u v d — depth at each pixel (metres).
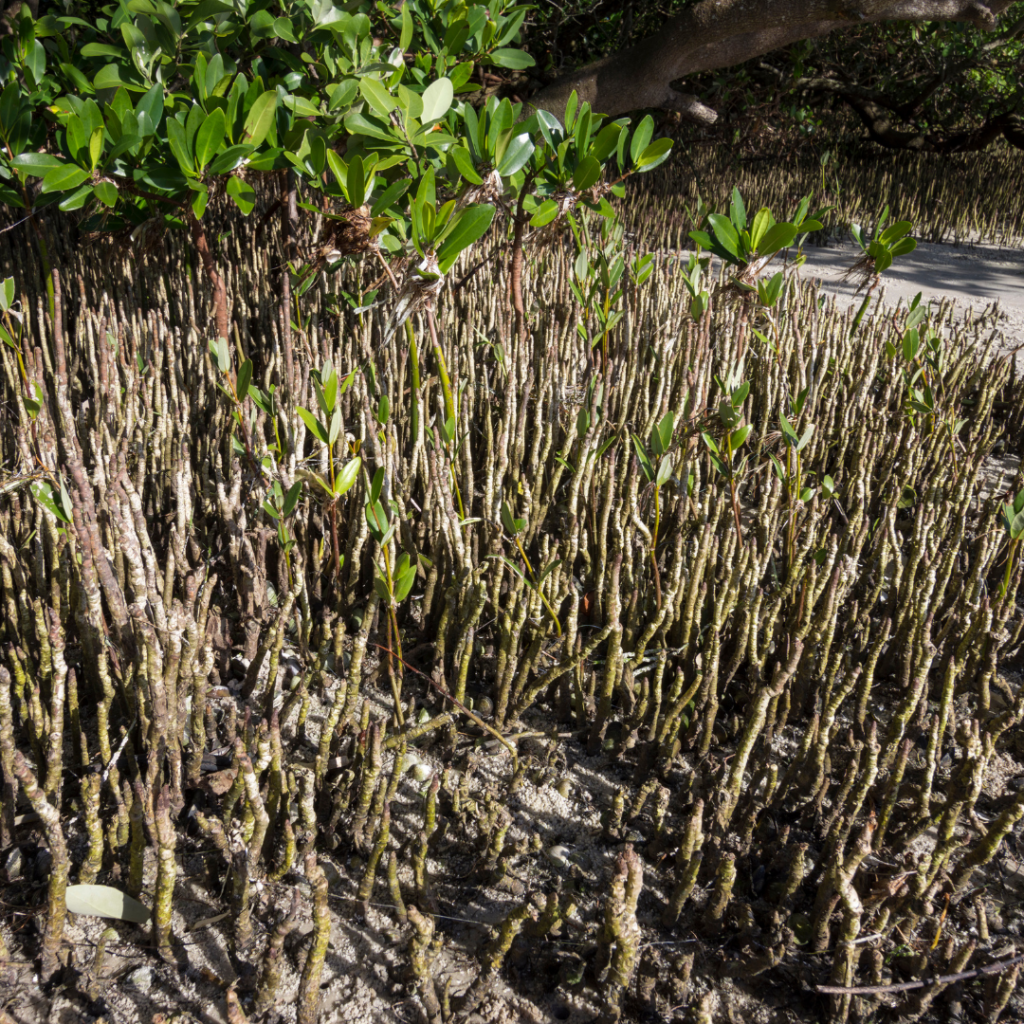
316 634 2.24
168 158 2.67
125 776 1.79
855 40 10.72
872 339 4.05
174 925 1.53
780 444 3.10
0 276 4.14
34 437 2.33
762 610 2.23
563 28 9.14
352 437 2.50
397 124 2.71
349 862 1.67
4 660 1.89
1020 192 9.91
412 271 2.25
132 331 3.32
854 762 1.76
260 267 4.40
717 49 6.36
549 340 3.54
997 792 1.93
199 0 3.18
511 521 1.92
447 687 2.06
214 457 2.68
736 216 2.75
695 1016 1.31
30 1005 1.40
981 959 1.53
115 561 1.98
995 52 10.52
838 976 1.41
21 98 2.98
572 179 2.86
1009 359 4.57
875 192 9.62
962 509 2.36
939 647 2.27
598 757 2.00
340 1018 1.40
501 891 1.64
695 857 1.49
